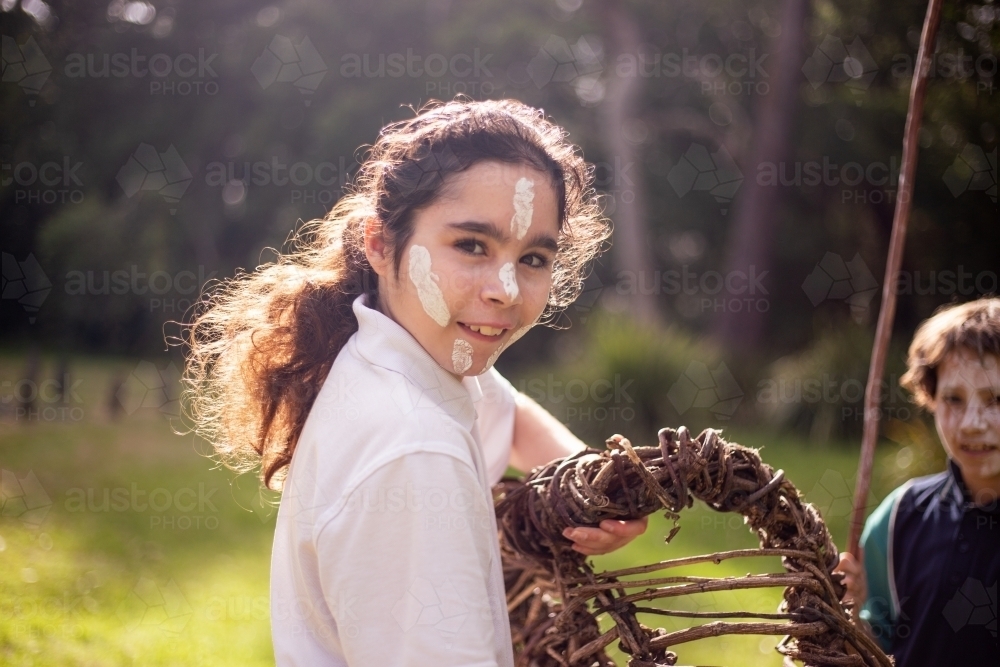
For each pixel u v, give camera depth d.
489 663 1.16
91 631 3.02
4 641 2.77
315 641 1.30
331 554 1.19
